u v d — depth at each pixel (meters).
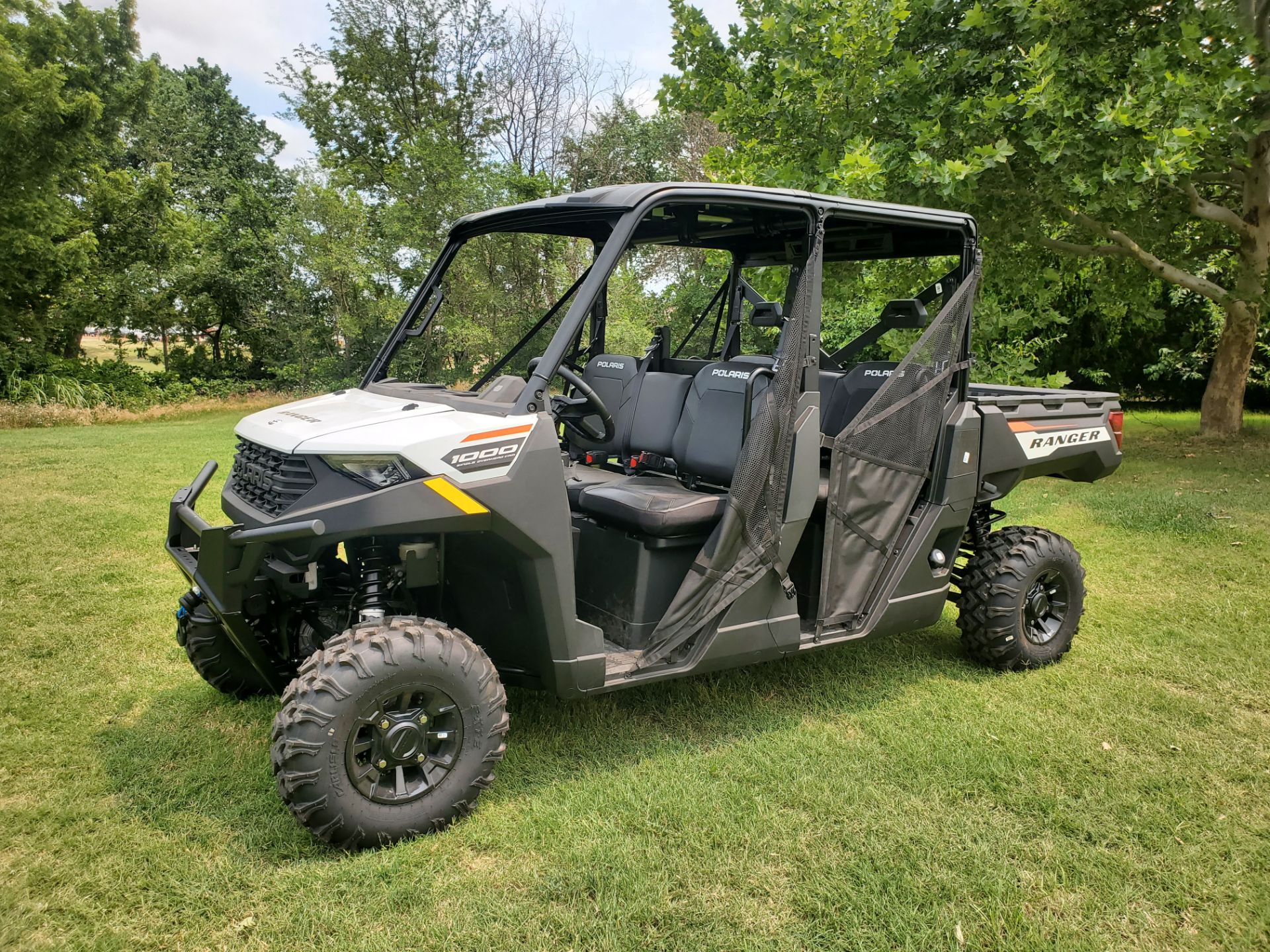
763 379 3.01
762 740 2.95
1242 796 2.60
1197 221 8.98
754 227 3.51
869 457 3.12
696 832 2.37
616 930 1.97
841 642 3.13
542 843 2.31
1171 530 5.83
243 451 2.69
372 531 2.20
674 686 3.41
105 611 4.19
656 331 4.02
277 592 2.68
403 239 16.48
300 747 2.12
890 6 6.39
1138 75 6.36
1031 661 3.63
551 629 2.47
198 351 23.16
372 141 22.12
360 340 18.02
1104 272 9.52
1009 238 7.57
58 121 15.80
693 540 2.88
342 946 1.92
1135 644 3.90
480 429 2.34
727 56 7.65
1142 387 13.89
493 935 1.96
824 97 6.73
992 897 2.11
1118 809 2.51
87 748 2.84
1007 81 6.96
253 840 2.30
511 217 2.94
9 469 8.43
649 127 18.02
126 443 10.99
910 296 6.50
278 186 26.89
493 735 2.41
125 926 1.99
